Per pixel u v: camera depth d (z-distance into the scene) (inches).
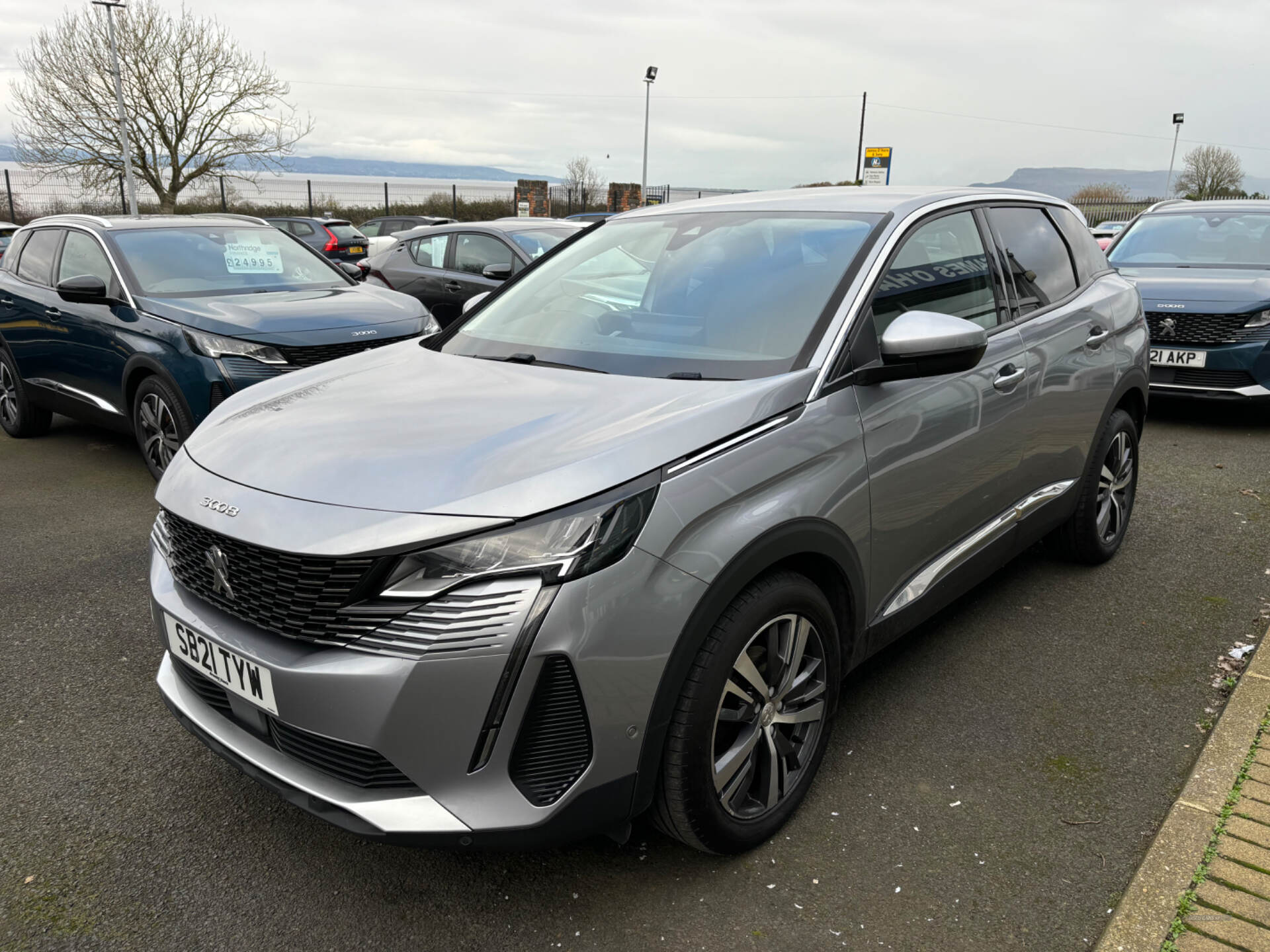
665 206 139.7
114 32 1150.3
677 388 93.7
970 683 125.4
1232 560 166.6
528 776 76.2
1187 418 279.7
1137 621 142.9
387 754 74.4
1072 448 144.3
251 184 1300.4
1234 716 110.7
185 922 84.7
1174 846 88.4
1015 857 91.6
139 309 216.7
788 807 94.9
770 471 86.9
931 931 82.2
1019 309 131.6
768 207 125.0
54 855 93.9
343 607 75.4
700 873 90.0
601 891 87.9
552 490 75.4
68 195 1245.1
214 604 85.7
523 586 73.4
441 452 82.5
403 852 94.3
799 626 92.3
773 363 97.3
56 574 168.2
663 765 82.1
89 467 240.4
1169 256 295.6
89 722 119.3
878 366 99.2
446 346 121.6
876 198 121.8
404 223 995.3
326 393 103.2
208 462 90.5
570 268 129.6
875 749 110.3
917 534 109.2
